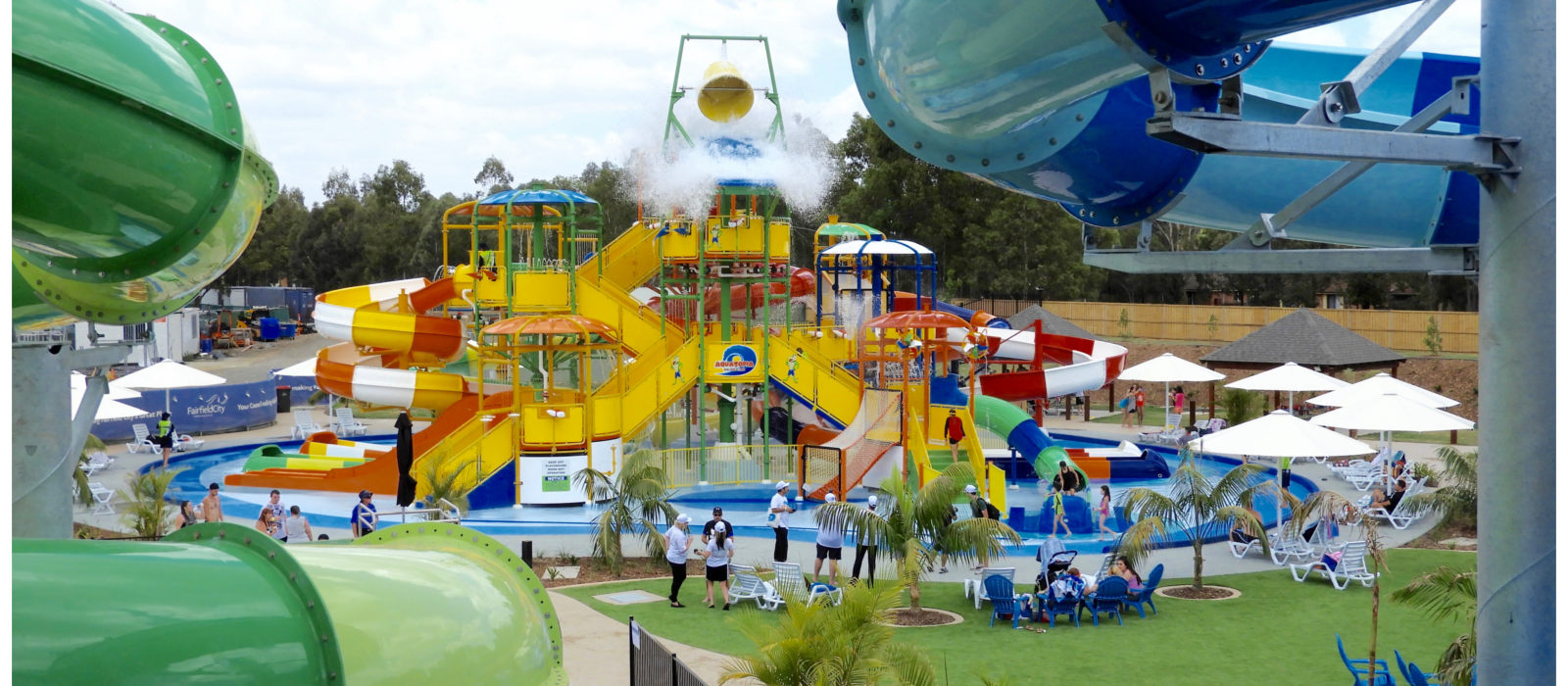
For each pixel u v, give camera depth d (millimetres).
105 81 5695
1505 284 4824
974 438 26641
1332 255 5742
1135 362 57875
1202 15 4504
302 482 28797
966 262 62844
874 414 28500
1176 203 6371
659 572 20344
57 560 4473
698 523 24844
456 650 5574
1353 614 17672
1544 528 4781
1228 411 37094
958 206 62406
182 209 6344
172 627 4355
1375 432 39656
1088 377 32219
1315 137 4672
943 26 5168
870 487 28703
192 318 67500
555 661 6391
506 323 26906
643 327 30047
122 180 5957
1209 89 4875
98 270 6801
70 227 6121
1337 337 43000
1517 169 4781
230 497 27938
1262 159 7328
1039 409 37469
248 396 42062
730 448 29141
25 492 8438
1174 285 75688
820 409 29125
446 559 6281
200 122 6254
